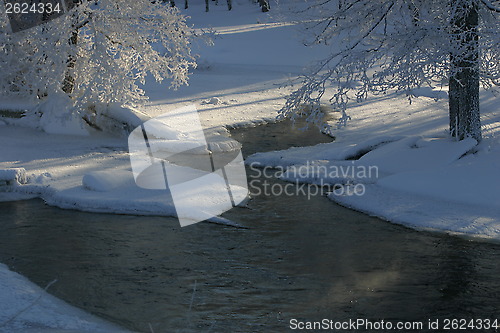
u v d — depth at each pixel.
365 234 9.52
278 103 21.31
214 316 6.72
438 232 9.55
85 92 16.20
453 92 12.95
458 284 7.63
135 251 8.79
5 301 6.76
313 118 12.65
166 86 24.95
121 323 6.50
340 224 9.99
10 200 11.34
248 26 45.69
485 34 12.17
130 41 17.39
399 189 11.42
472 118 12.81
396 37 11.80
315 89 12.52
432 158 12.50
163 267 8.19
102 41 16.58
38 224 9.98
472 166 11.61
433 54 11.54
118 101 16.72
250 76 27.89
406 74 11.66
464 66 12.56
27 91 18.05
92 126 16.83
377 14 12.55
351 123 17.89
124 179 11.62
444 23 12.00
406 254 8.68
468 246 8.98
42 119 16.55
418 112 18.77
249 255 8.63
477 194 10.77
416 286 7.57
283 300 7.16
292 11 13.23
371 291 7.40
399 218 10.16
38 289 7.35
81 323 6.32
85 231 9.62
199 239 9.27
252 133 16.94
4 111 17.34
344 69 12.28
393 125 17.11
